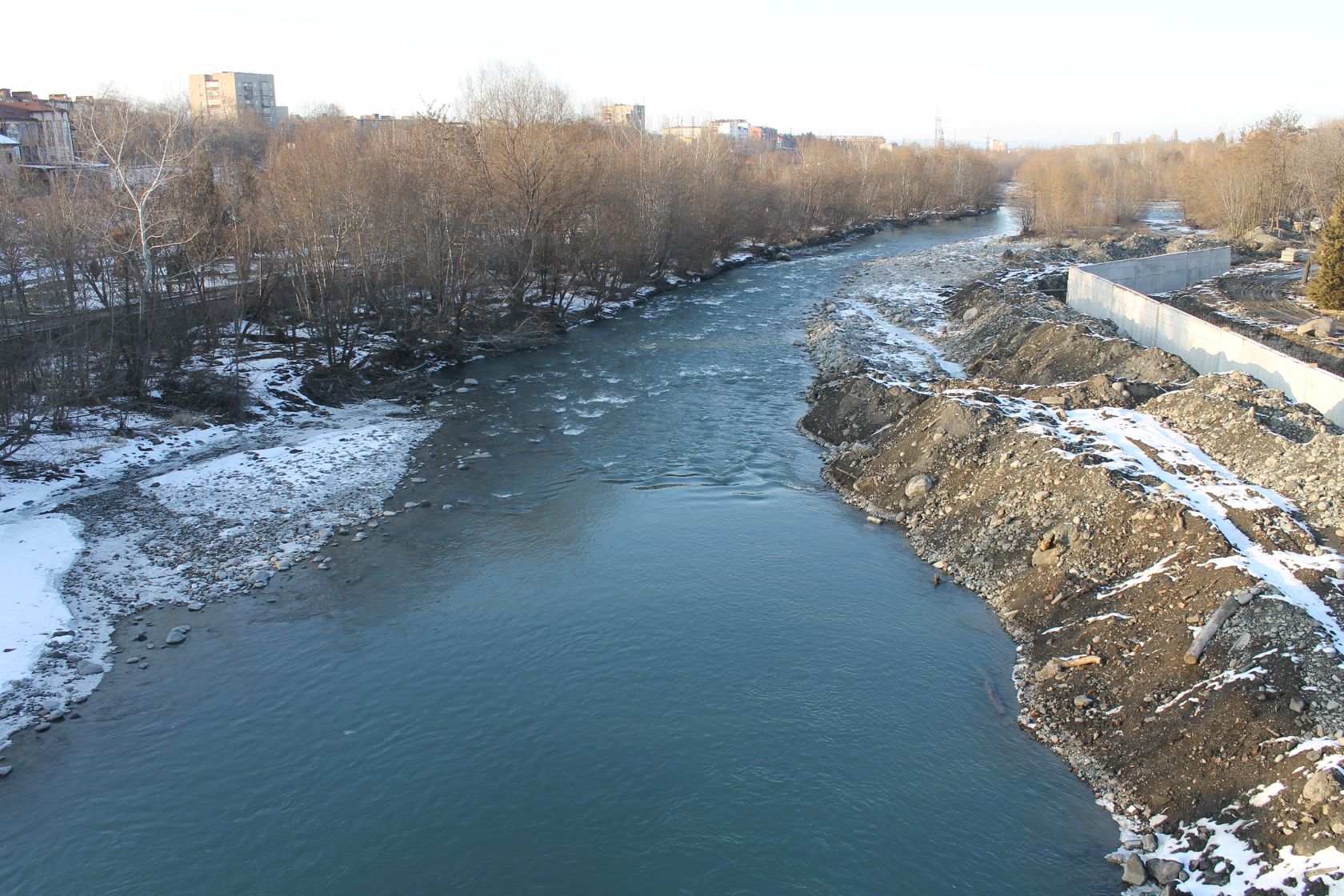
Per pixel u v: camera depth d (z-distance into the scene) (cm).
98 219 4506
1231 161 9938
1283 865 1591
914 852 1783
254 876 1725
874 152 16438
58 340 4038
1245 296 6306
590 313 6850
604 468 3825
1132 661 2216
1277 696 1900
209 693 2309
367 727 2169
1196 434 3288
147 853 1784
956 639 2542
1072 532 2753
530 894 1680
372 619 2656
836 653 2469
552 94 6981
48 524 3116
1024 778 1995
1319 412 3497
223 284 5738
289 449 3944
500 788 1959
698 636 2548
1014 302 5684
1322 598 2203
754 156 17775
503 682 2347
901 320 6488
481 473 3772
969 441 3453
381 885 1703
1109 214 11469
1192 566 2373
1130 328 5184
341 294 5103
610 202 6950
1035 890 1691
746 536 3192
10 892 1686
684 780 1978
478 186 6038
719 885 1702
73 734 2150
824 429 4222
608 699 2267
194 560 2981
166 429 4031
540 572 2930
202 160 5544
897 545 3141
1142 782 1909
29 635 2514
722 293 7969
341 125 8850
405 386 5016
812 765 2028
